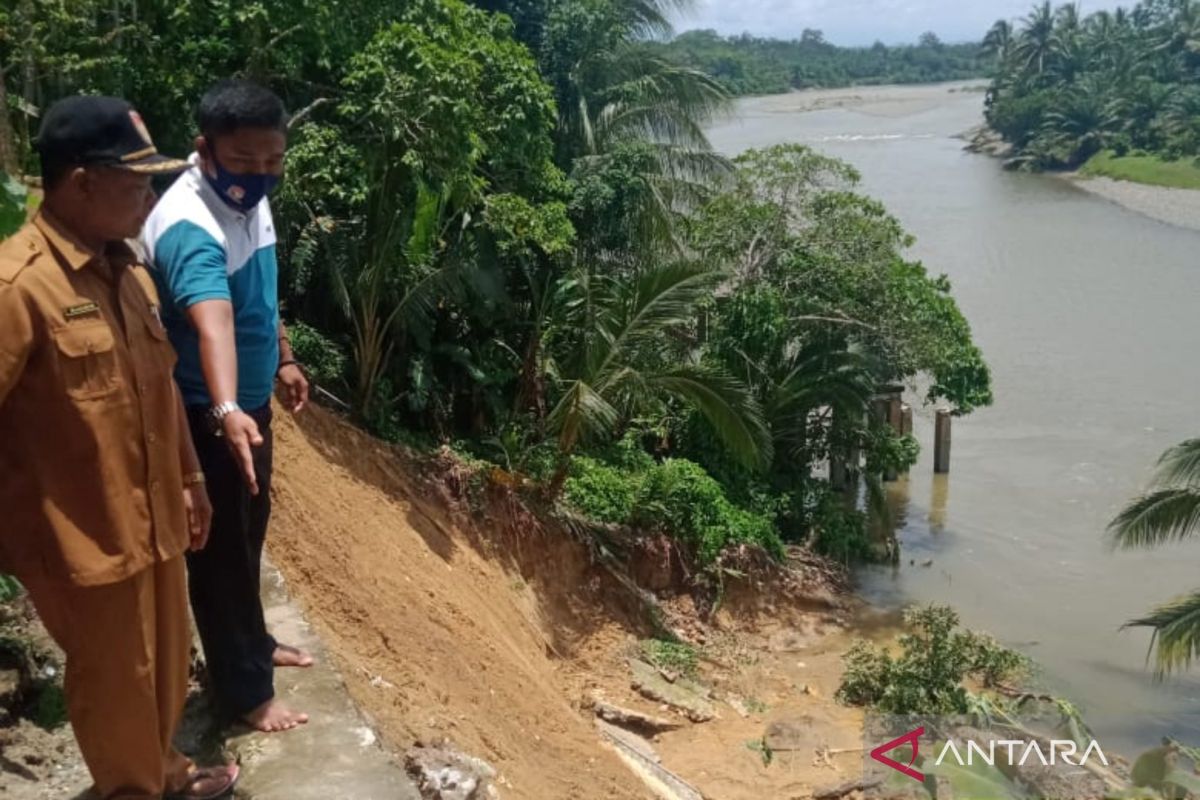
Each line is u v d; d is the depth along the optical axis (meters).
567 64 19.30
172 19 11.77
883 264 18.34
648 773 10.86
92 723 3.21
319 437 11.84
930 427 25.42
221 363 3.46
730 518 16.22
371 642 8.25
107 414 3.00
